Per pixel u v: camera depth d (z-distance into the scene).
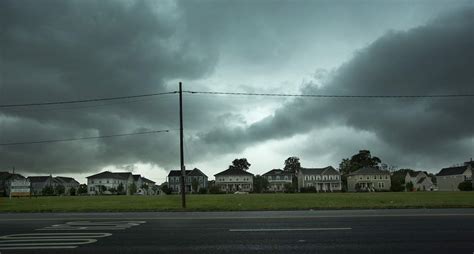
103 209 25.05
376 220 16.03
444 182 130.25
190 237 11.74
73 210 24.69
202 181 136.88
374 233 12.27
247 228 13.65
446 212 20.02
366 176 129.50
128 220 17.36
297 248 9.89
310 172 129.75
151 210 24.28
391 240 10.97
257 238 11.43
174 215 20.11
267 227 13.88
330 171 130.38
